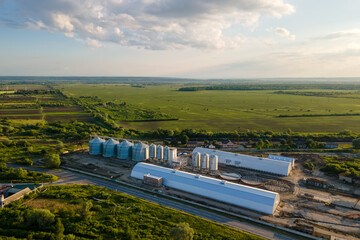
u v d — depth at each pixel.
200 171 142.50
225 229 85.44
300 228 87.00
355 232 85.62
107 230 82.12
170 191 115.75
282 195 113.06
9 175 124.88
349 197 111.38
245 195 103.06
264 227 88.44
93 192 111.12
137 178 130.38
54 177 127.50
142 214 93.00
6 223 84.19
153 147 162.25
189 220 90.44
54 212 91.81
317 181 123.62
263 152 182.50
